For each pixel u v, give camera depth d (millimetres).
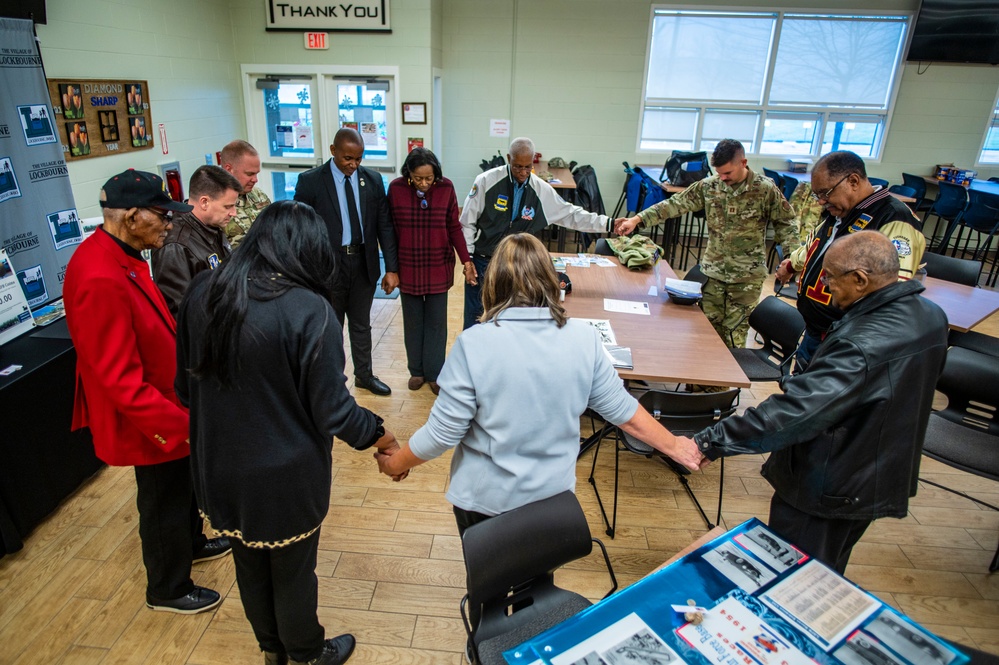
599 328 2629
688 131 6891
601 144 6875
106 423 1604
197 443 1314
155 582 1877
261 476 1284
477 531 1277
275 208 1239
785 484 1610
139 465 1669
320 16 5254
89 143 3363
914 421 1436
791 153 6879
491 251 3342
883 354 1373
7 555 2154
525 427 1297
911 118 6535
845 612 1109
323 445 1385
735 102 6730
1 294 2377
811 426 1418
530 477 1351
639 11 6316
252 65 5398
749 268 3221
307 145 5719
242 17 5262
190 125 4551
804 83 6586
